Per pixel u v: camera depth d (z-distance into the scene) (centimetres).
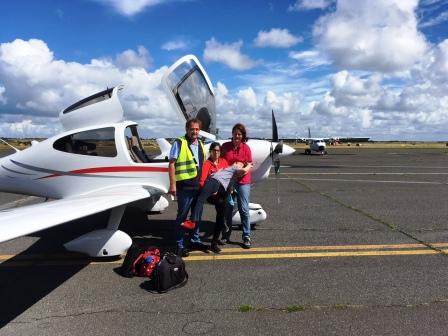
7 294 345
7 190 566
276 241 505
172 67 562
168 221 628
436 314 293
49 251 477
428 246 476
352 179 1286
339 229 568
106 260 440
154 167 507
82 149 525
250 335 265
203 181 445
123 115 541
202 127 618
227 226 495
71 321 290
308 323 281
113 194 447
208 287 352
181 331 272
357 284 354
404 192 959
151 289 350
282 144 556
